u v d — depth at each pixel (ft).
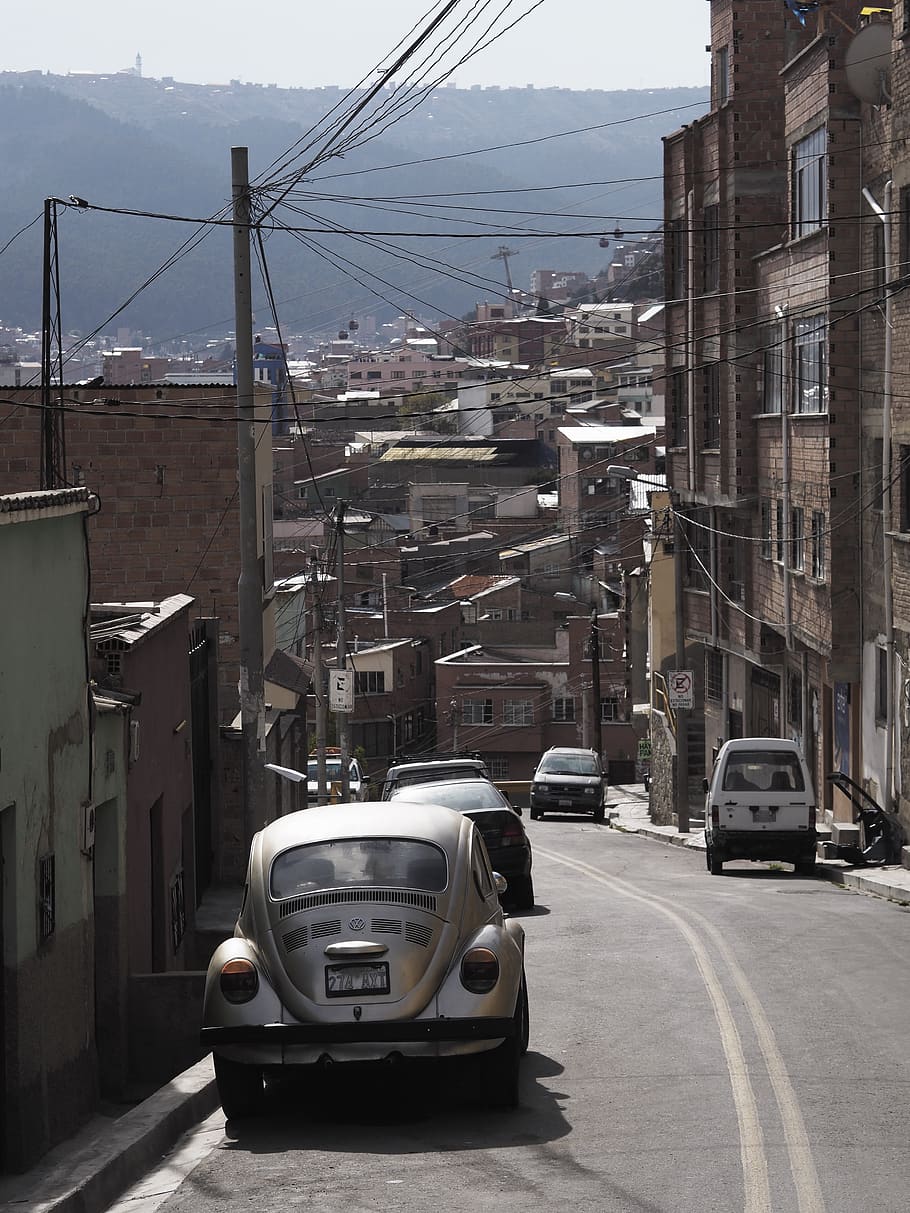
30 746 72.08
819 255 226.38
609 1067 76.95
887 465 205.46
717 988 99.50
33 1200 54.54
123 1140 63.67
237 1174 58.34
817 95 223.92
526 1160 58.65
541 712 652.07
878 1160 57.52
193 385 218.79
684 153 286.87
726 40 272.92
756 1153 58.75
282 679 263.90
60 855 76.95
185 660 129.29
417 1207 52.08
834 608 223.71
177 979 96.07
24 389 209.67
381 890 67.92
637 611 422.41
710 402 284.41
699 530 310.04
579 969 110.32
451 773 183.62
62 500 77.10
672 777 325.42
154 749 110.63
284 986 66.08
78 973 79.77
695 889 170.91
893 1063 76.13
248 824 157.28
